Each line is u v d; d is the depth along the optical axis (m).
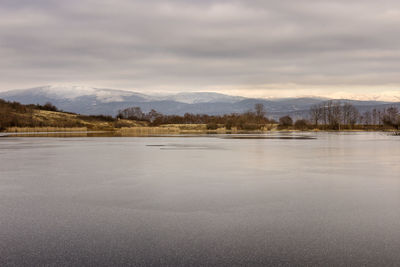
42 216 8.40
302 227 7.46
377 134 75.94
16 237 6.85
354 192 11.32
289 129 116.44
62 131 95.94
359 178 14.31
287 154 25.88
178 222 7.88
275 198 10.41
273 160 21.61
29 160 21.64
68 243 6.52
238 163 19.91
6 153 26.81
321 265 5.55
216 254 6.00
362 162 20.45
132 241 6.62
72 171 16.56
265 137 58.25
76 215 8.48
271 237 6.82
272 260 5.75
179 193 11.20
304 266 5.52
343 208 9.12
